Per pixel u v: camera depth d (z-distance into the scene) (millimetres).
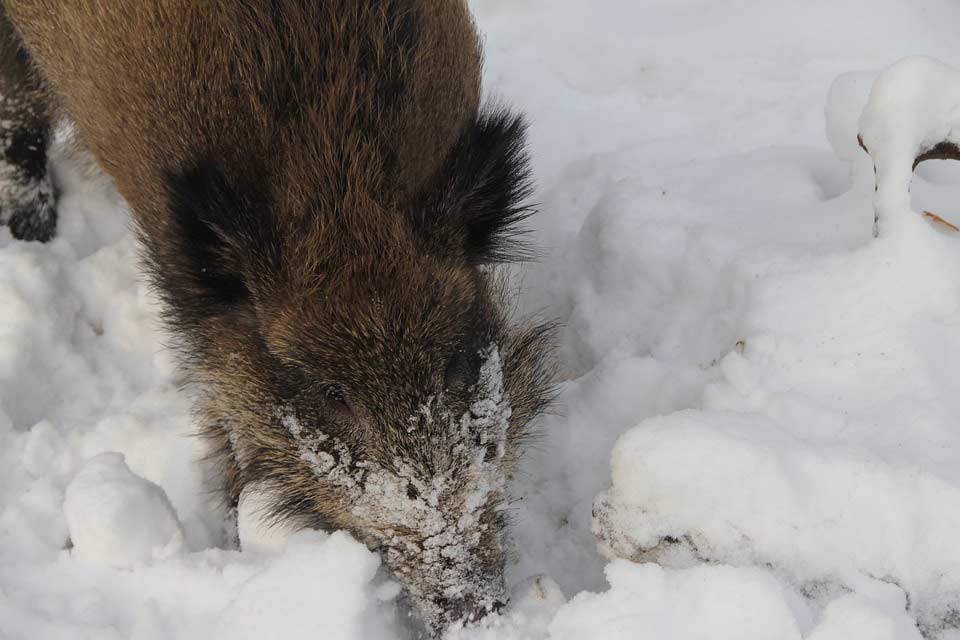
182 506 3629
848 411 2965
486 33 6250
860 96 3670
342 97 2832
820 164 4270
